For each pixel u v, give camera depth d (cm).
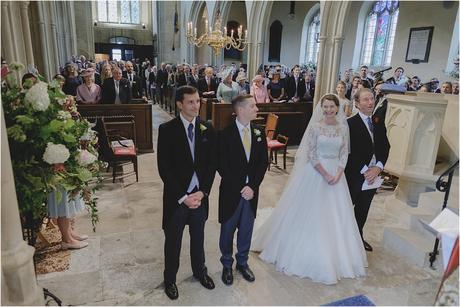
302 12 1594
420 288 267
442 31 952
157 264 287
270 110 686
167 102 1075
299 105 708
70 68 624
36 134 205
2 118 163
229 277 262
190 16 1684
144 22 2122
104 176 496
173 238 236
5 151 166
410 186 402
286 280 269
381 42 1227
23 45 476
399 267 295
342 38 701
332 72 725
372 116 310
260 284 263
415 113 385
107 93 597
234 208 247
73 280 262
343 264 275
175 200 229
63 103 232
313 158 269
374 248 328
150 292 251
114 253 301
